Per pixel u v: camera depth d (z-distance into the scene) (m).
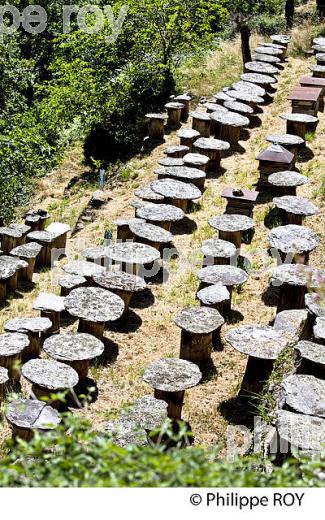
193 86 21.33
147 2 20.97
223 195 13.72
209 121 17.66
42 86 22.11
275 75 21.27
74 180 18.72
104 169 19.06
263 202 14.38
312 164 15.70
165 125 19.30
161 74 21.11
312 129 17.23
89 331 10.48
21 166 18.17
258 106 19.27
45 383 8.91
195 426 9.01
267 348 9.26
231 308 11.36
